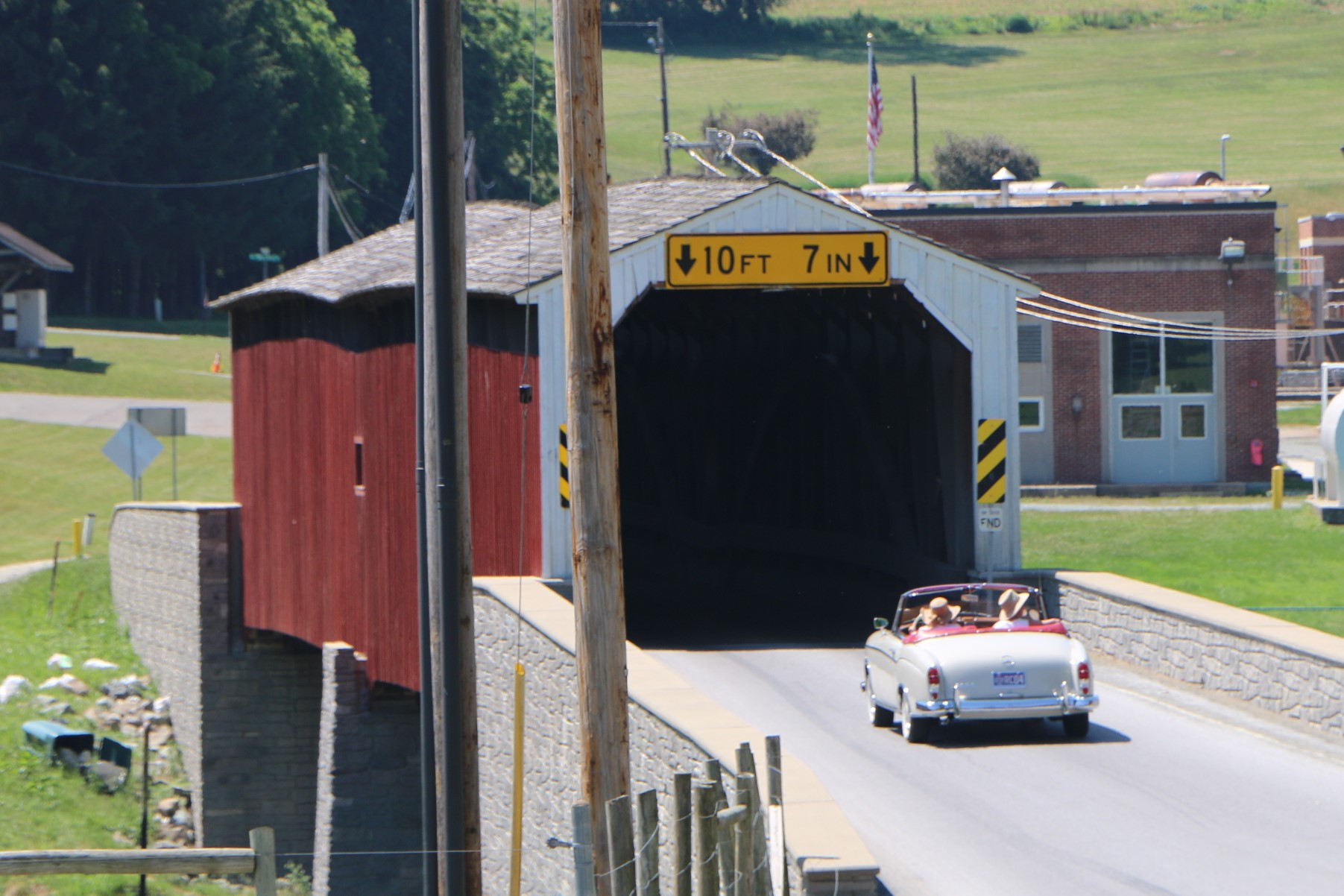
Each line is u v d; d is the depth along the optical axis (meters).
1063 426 171.25
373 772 99.12
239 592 121.38
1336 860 46.94
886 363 107.56
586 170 42.81
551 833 67.81
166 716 125.25
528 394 71.38
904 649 64.94
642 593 134.88
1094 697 63.06
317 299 102.88
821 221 90.00
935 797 55.75
